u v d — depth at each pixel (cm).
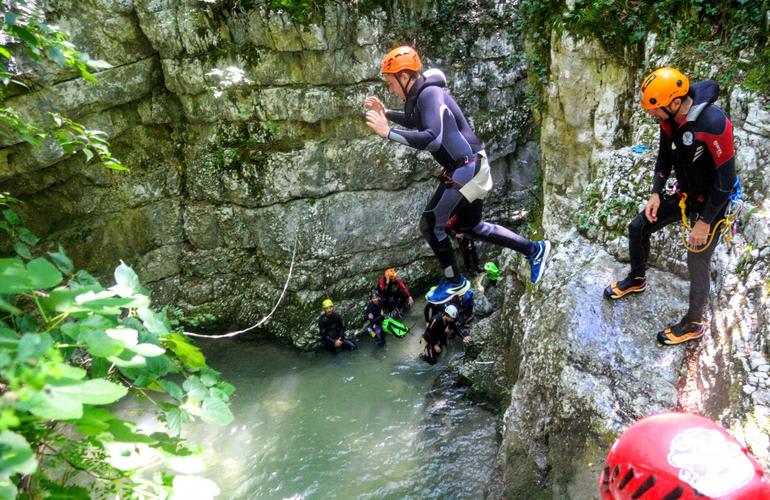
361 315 1044
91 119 878
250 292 1034
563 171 781
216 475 739
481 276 1130
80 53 312
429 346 940
